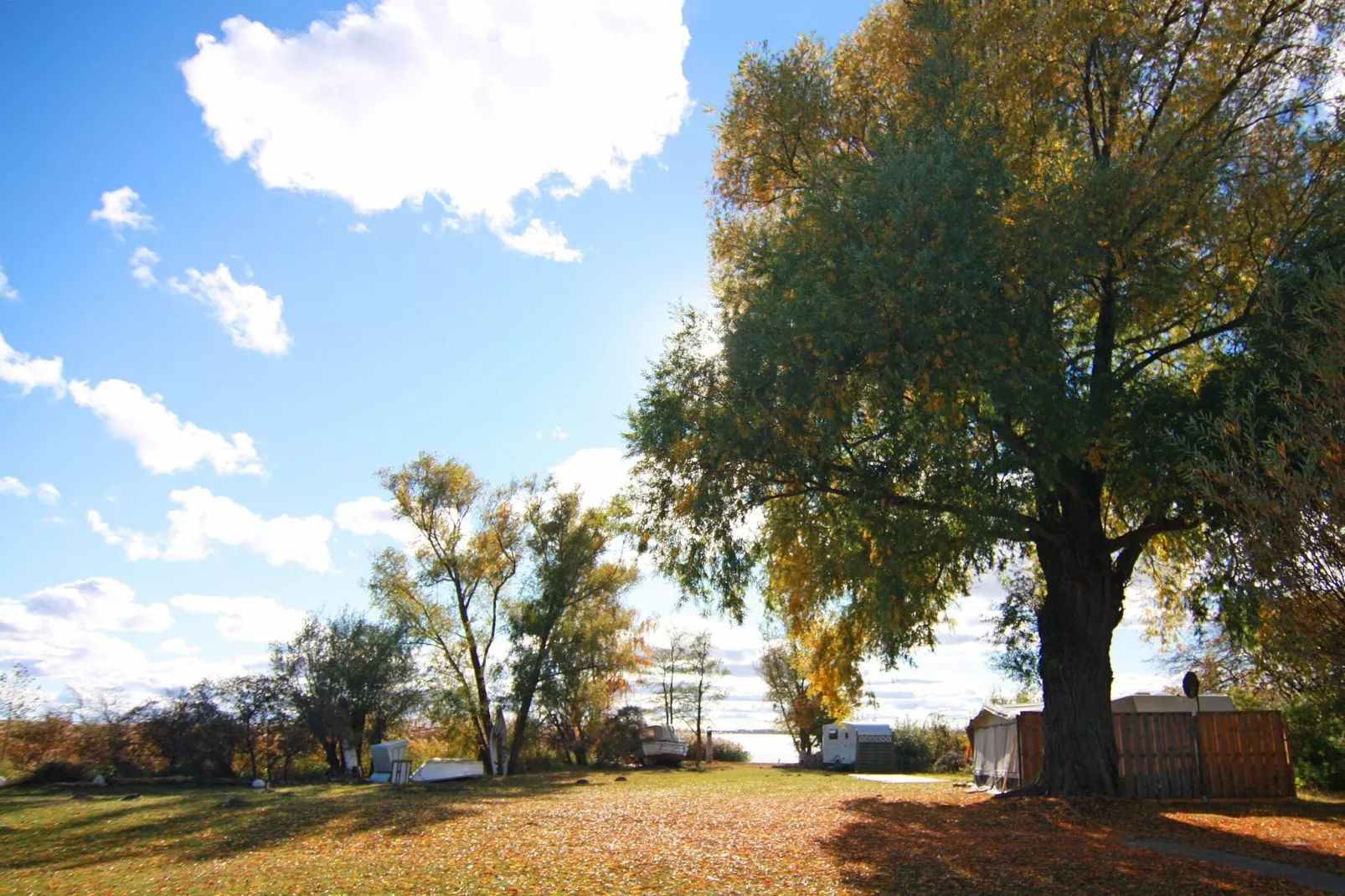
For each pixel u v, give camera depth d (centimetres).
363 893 1017
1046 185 1488
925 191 1394
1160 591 2250
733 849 1263
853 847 1262
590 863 1176
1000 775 2300
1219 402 1397
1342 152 1435
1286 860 1134
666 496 1677
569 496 3981
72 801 2122
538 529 3912
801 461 1533
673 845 1308
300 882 1095
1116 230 1431
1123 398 1519
